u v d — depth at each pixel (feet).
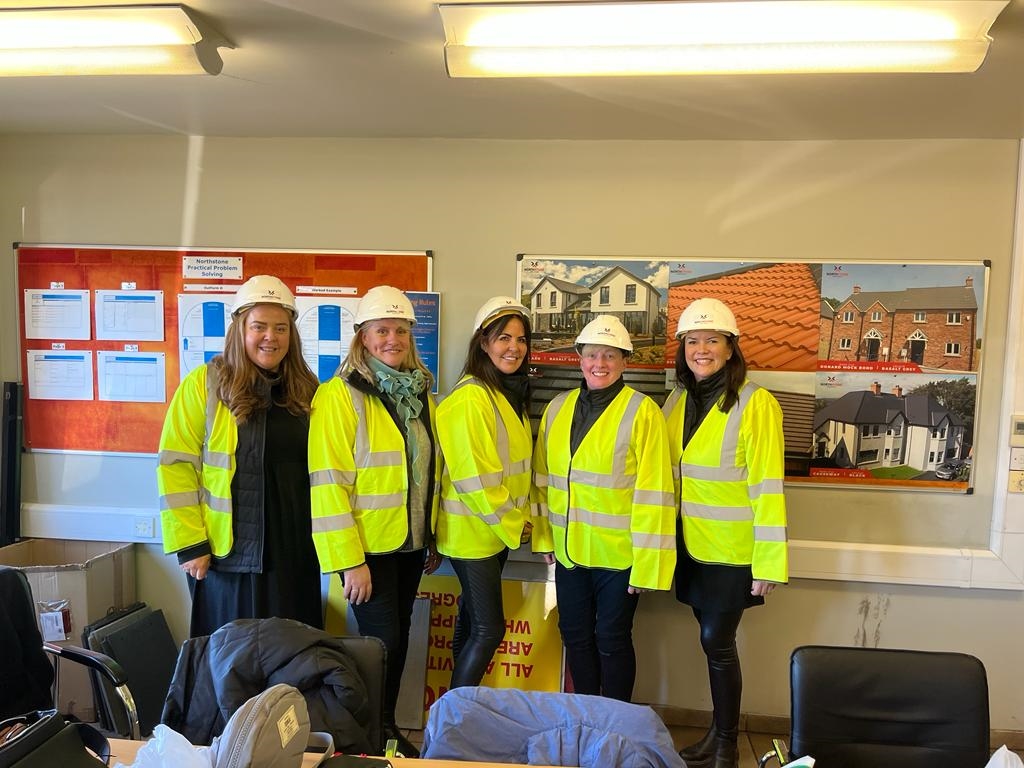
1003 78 5.78
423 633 8.12
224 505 6.49
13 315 8.49
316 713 4.42
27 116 7.53
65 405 8.50
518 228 7.99
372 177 8.07
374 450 6.48
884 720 4.57
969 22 4.63
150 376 8.37
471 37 5.04
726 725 7.02
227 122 7.57
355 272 8.14
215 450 6.51
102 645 7.44
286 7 4.83
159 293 8.29
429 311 8.09
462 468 6.53
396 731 6.97
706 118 7.00
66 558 8.63
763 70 5.17
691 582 7.09
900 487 7.77
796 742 4.59
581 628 7.06
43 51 5.30
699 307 6.77
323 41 5.41
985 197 7.54
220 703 4.42
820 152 7.67
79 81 6.40
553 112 6.96
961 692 4.56
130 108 7.16
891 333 7.68
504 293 8.05
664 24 4.80
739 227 7.79
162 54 5.24
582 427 6.81
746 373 7.14
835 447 7.80
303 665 4.48
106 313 8.36
